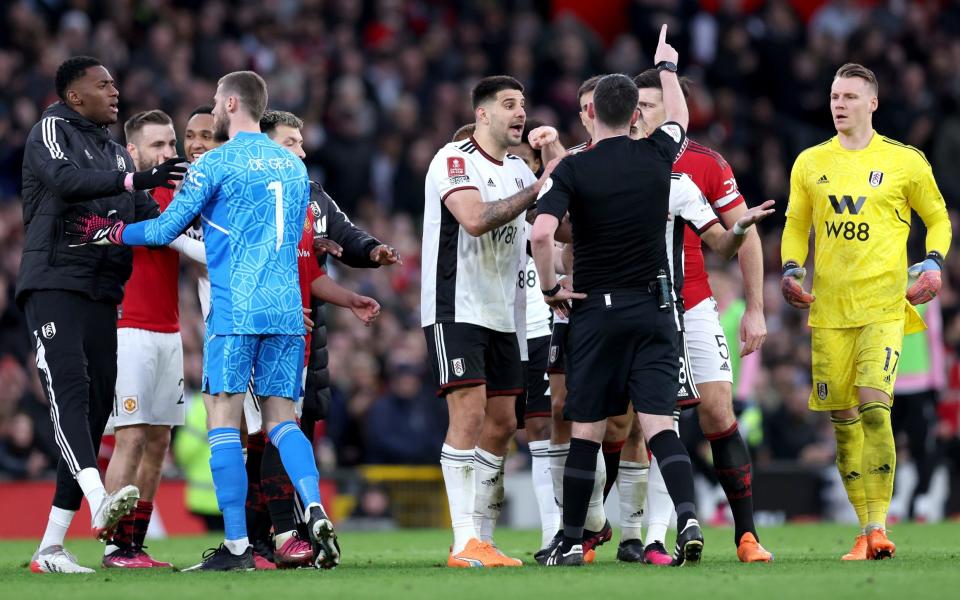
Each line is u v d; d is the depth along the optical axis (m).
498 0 76.88
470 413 23.66
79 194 23.05
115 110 24.78
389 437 48.06
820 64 76.81
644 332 21.92
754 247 25.30
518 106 24.17
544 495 26.62
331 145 63.06
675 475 21.56
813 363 26.52
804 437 50.56
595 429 22.47
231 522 22.39
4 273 49.44
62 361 23.50
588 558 25.11
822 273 26.20
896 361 25.50
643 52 75.56
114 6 63.38
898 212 25.95
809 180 26.36
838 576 19.62
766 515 47.66
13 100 57.44
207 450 42.25
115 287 24.20
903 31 81.12
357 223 60.53
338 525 45.62
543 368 26.92
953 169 73.12
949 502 50.12
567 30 73.19
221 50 64.19
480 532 25.69
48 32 62.44
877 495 25.06
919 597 16.75
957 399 52.16
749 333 25.16
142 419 25.86
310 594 17.52
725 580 19.00
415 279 58.59
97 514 22.05
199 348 47.22
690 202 23.66
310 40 68.06
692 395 23.77
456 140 26.28
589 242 22.14
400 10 72.31
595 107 22.45
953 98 77.12
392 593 17.55
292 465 22.06
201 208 22.19
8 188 55.97
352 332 52.16
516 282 24.70
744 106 74.56
